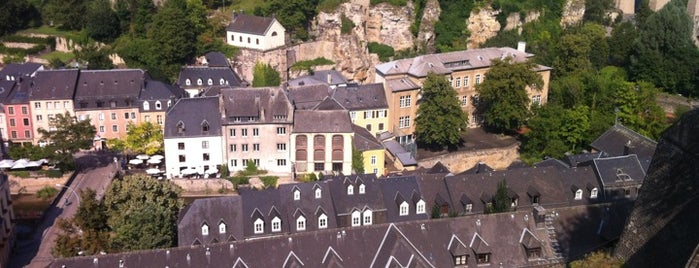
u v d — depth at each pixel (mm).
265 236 92312
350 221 96812
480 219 84375
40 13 186750
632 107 144875
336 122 126875
